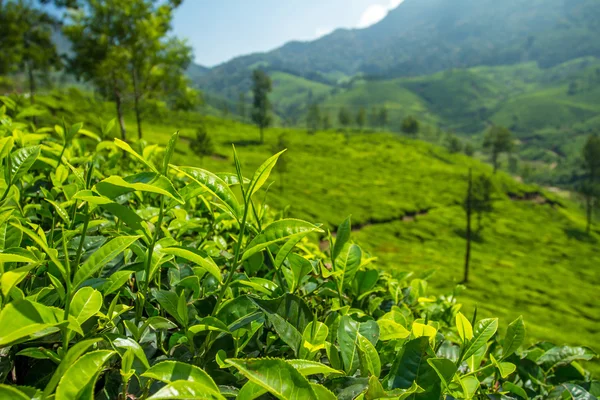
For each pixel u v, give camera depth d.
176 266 2.05
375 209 89.19
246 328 1.64
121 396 1.37
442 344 2.33
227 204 1.53
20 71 47.41
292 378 1.13
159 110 38.31
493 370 2.27
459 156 170.12
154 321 1.58
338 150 153.12
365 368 1.54
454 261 64.75
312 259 2.63
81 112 41.50
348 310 2.02
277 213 3.53
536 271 66.06
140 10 33.06
